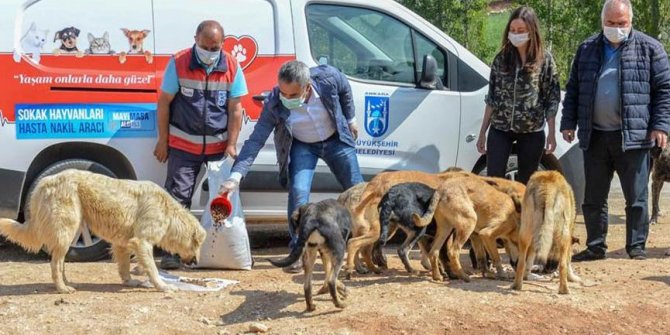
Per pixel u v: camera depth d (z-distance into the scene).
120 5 8.44
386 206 7.23
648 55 8.16
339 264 6.45
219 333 6.15
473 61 9.51
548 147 8.73
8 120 8.07
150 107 8.46
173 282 7.37
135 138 8.43
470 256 8.17
